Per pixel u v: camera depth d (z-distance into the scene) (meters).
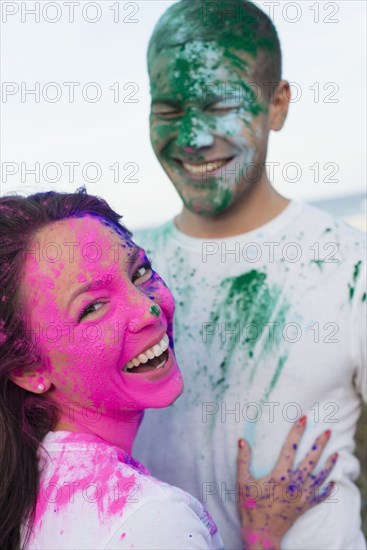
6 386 1.11
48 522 1.04
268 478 1.60
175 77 1.60
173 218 1.85
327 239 1.66
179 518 1.00
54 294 1.05
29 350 1.07
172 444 1.72
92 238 1.09
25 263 1.06
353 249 1.63
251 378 1.66
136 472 1.04
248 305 1.67
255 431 1.65
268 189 1.72
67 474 1.06
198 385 1.70
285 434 1.64
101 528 0.98
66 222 1.10
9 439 1.09
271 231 1.69
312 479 1.59
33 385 1.10
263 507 1.60
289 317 1.64
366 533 2.49
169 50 1.60
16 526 1.08
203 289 1.72
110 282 1.08
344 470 1.66
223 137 1.61
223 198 1.65
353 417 1.71
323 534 1.61
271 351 1.65
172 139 1.65
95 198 1.20
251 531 1.61
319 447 1.60
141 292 1.14
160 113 1.66
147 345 1.13
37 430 1.13
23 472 1.08
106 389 1.11
